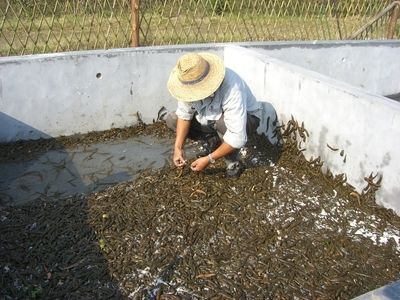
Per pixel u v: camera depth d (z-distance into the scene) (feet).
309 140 12.52
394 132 9.88
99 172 13.24
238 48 15.62
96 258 9.22
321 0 21.65
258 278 8.73
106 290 8.42
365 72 20.07
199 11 20.06
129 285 8.55
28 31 16.55
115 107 15.66
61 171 13.26
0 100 13.80
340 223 10.40
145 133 15.96
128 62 15.24
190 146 14.92
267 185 11.87
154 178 12.30
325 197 11.38
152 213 10.65
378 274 8.85
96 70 14.84
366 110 10.47
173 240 9.77
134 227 10.17
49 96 14.49
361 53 19.58
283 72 12.98
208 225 10.25
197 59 9.91
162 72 15.89
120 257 9.25
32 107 14.38
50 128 14.96
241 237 9.91
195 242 9.73
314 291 8.41
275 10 20.86
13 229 10.17
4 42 19.02
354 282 8.63
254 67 14.43
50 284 8.56
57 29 18.84
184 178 12.17
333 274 8.84
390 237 9.91
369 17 23.08
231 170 12.07
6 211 11.02
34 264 9.05
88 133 15.58
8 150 14.20
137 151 14.62
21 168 13.37
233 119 10.42
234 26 19.88
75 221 10.43
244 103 10.62
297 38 21.53
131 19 16.21
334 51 18.97
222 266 9.06
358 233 10.06
